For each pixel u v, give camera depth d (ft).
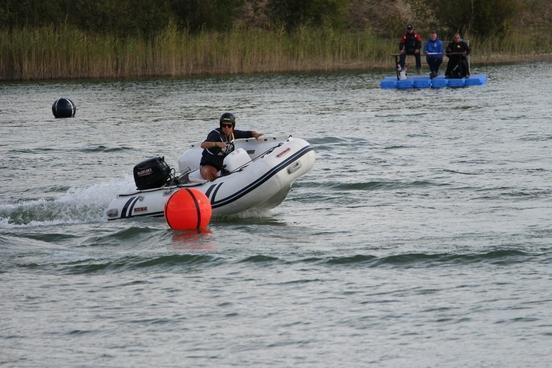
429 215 131.44
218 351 83.05
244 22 537.65
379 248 113.19
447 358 79.61
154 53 414.00
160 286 101.76
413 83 344.08
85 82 388.57
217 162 135.54
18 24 434.30
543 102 280.10
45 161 190.49
